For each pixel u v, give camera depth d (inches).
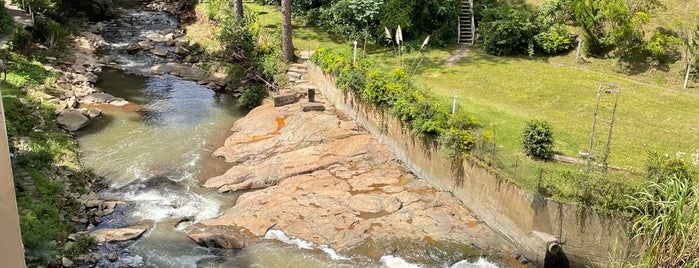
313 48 1125.7
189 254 607.8
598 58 981.8
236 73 1085.8
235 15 1175.0
